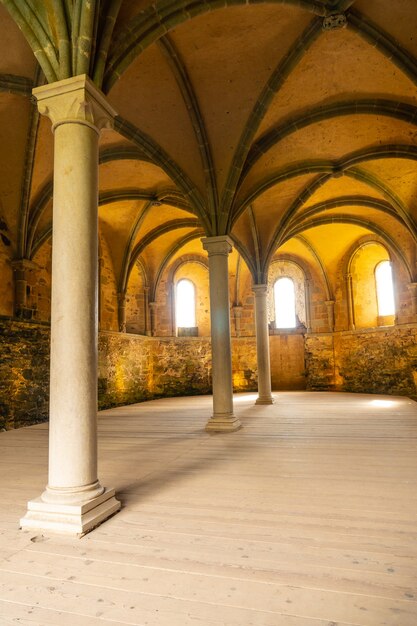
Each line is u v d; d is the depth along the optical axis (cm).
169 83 779
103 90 452
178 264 1838
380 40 670
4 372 1022
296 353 1855
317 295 1834
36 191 1048
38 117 880
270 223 1287
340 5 616
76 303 379
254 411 1134
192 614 229
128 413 1206
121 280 1534
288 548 305
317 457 591
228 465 557
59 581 266
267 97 778
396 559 285
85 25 400
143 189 1232
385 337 1591
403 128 920
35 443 763
